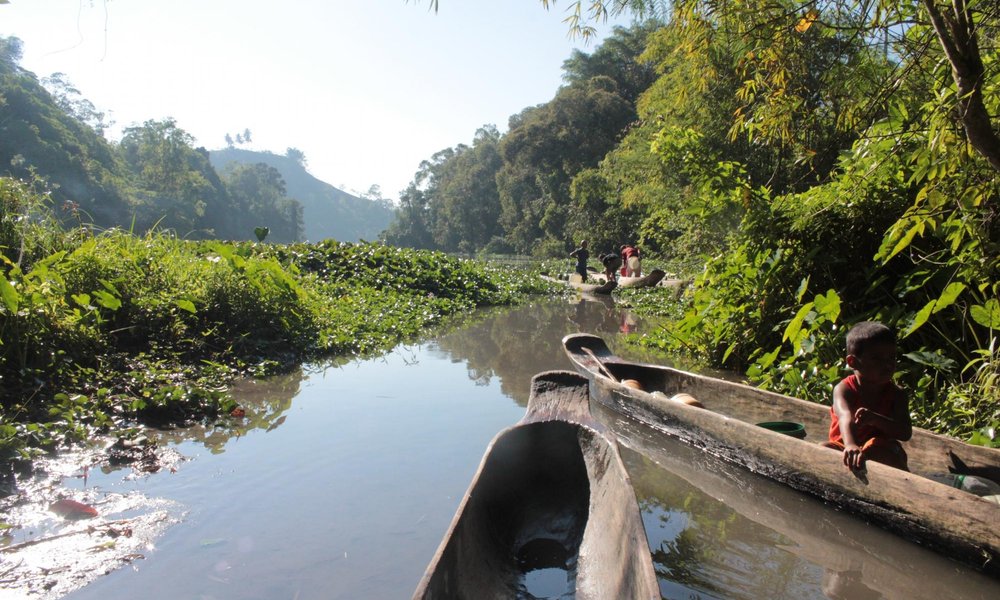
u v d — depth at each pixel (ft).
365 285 44.65
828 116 21.06
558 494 12.21
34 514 10.57
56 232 23.24
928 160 12.99
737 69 16.01
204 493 11.67
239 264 26.58
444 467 13.17
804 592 8.77
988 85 11.98
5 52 200.85
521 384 21.67
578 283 71.77
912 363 17.20
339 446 14.46
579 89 161.07
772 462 12.94
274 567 9.07
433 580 6.70
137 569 8.97
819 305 18.08
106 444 13.89
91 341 18.54
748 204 22.97
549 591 9.23
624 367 21.02
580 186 126.11
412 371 23.79
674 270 65.82
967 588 9.11
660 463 14.75
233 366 22.13
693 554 9.91
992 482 11.00
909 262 19.77
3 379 15.49
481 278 57.82
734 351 24.26
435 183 312.29
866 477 10.94
